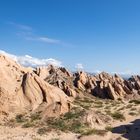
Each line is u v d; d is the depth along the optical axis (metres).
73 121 55.41
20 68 80.31
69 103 62.50
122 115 64.00
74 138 46.53
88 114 57.59
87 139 45.12
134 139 45.59
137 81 115.44
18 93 64.25
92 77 110.12
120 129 52.12
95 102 83.25
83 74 109.94
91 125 54.25
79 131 50.50
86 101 83.81
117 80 114.38
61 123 54.81
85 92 100.25
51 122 55.91
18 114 59.59
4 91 61.75
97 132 47.91
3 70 66.25
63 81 100.81
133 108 72.56
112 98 95.56
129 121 60.03
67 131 50.69
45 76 111.25
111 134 48.38
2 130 50.94
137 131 50.44
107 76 115.88
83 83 106.38
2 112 58.75
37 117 58.62
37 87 66.94
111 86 98.75
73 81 108.50
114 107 75.06
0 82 62.84
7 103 60.47
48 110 60.72
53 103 62.75
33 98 64.62
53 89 69.25
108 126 54.78
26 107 62.41
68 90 91.31
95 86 104.44
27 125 54.19
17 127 53.28
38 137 46.66
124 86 105.62
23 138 45.94
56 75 108.50
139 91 107.69
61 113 59.62
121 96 99.06
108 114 64.81
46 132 49.88
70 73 117.88
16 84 66.19
